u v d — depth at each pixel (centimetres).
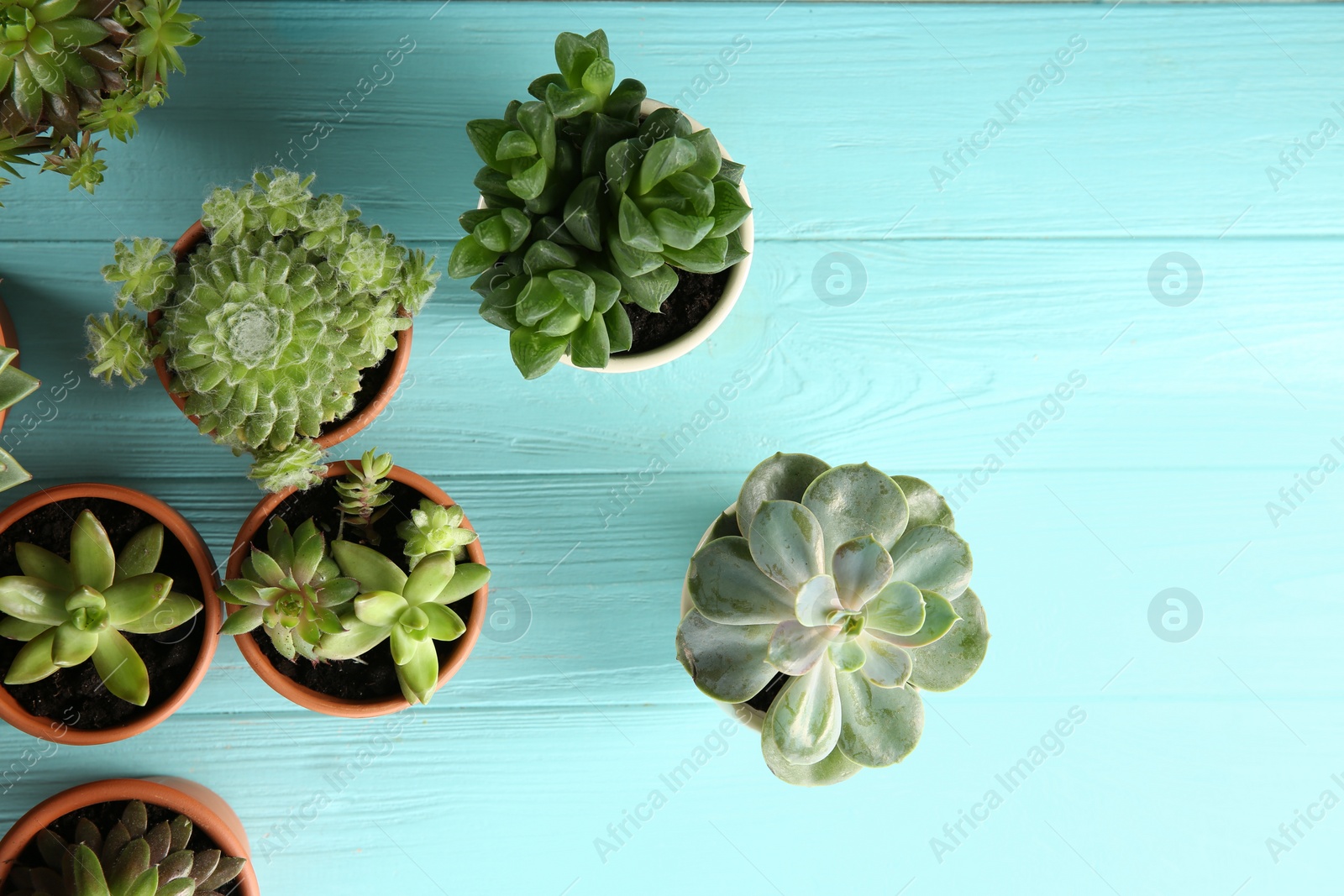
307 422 69
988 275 78
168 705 70
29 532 71
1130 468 78
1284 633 79
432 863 77
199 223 70
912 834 78
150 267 68
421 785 77
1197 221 78
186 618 69
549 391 77
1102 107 78
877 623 68
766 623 70
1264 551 79
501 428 77
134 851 70
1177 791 79
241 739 76
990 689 78
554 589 77
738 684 70
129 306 75
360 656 71
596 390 77
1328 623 79
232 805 76
